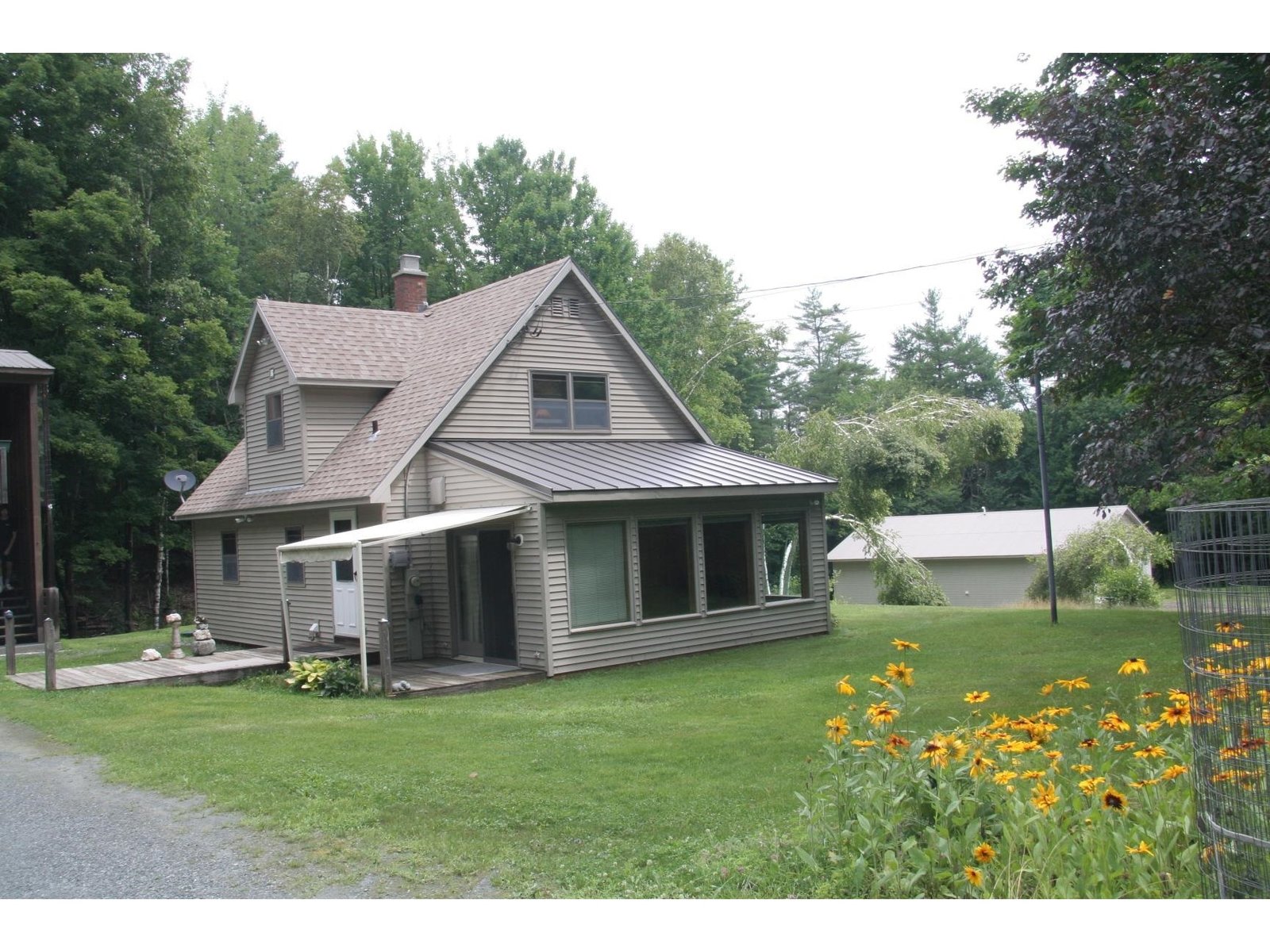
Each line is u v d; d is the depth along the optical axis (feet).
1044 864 14.51
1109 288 31.71
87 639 71.36
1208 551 13.66
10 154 84.94
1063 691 34.01
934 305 214.07
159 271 99.55
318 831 20.71
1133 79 42.68
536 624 45.78
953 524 132.87
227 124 149.38
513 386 55.57
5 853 19.99
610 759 26.96
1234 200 28.09
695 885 16.61
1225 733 13.47
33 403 63.67
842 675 41.86
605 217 133.08
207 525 71.00
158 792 24.44
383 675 41.42
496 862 18.47
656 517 50.96
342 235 127.54
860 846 16.01
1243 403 35.96
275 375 60.54
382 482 49.49
